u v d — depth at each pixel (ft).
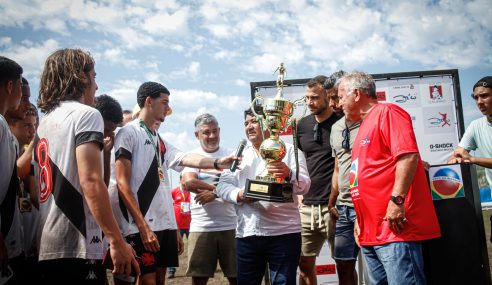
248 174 10.52
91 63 7.55
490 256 21.43
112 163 11.60
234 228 13.74
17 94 7.16
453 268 9.34
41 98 7.25
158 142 11.51
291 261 9.60
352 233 11.71
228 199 10.05
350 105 9.62
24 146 10.17
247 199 9.66
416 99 17.15
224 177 10.76
